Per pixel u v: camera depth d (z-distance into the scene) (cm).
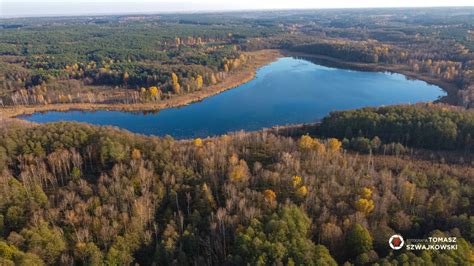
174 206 8400
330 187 8669
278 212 7512
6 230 7538
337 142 11406
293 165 9575
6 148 9888
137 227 7425
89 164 10050
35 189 8362
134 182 8750
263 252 6400
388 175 9281
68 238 7262
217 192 8762
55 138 10519
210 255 6931
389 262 6091
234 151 10812
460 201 8044
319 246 6512
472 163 10756
